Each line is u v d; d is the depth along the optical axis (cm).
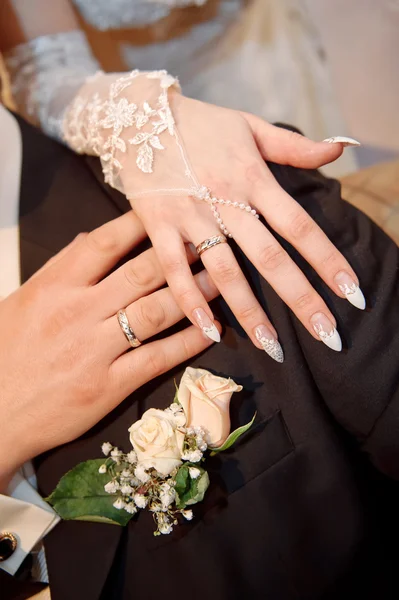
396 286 45
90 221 50
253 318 43
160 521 40
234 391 41
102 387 43
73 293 45
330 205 47
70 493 43
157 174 46
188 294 43
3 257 50
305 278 43
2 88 68
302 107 81
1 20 64
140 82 51
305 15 82
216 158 46
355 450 48
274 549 44
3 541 45
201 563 43
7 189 52
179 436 40
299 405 44
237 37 80
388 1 81
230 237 45
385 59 81
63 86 59
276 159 47
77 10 76
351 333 43
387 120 78
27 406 44
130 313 43
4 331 46
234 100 81
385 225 71
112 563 44
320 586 45
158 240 44
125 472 41
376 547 47
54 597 44
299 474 44
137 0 76
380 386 43
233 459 44
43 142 54
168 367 44
